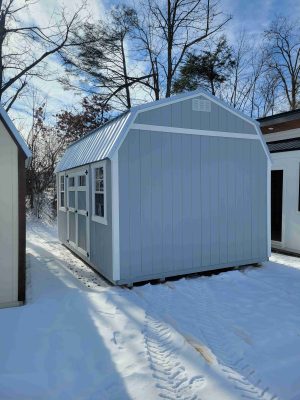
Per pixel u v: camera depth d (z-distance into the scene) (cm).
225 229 580
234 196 589
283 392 241
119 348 301
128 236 486
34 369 265
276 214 776
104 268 518
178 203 530
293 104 2019
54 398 231
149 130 501
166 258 519
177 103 527
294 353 295
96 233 559
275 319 369
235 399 232
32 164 1442
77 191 683
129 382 250
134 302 419
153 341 317
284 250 747
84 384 247
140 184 495
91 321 359
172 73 1620
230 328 346
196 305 413
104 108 1617
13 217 406
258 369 270
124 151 479
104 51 1488
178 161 529
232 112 584
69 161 733
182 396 236
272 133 872
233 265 588
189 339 320
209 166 561
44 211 1427
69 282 514
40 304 405
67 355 287
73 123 1596
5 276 405
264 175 627
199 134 549
